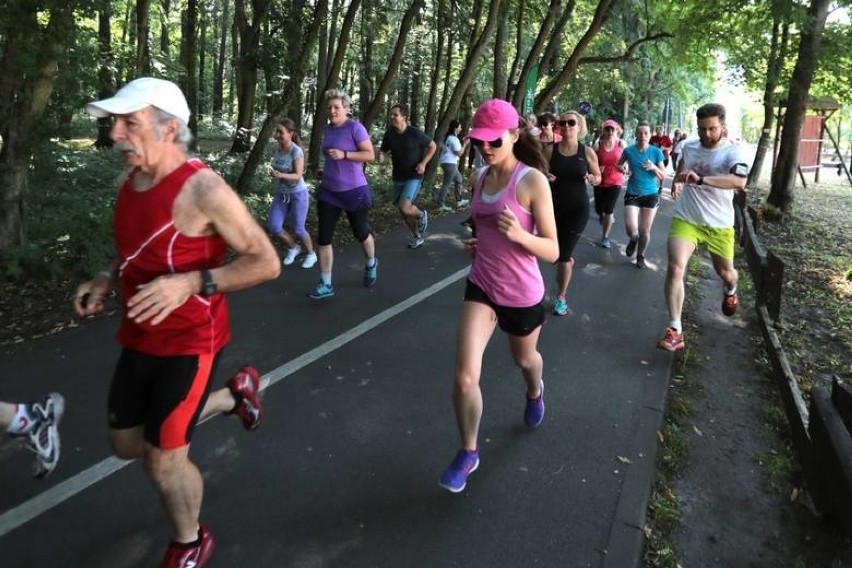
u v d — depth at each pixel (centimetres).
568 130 564
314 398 419
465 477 314
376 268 717
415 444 367
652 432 389
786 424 418
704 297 703
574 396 433
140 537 283
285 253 800
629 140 3959
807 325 624
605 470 346
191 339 230
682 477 356
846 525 288
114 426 242
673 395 450
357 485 326
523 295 319
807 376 504
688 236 525
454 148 1230
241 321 554
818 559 297
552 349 515
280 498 314
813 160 2312
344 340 520
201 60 3077
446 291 669
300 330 539
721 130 511
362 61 2300
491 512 308
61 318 547
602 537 294
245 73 1828
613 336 552
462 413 309
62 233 684
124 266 226
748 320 630
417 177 824
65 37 656
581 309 625
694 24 1459
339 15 2019
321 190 619
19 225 652
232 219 216
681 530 313
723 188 499
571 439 377
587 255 872
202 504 306
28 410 251
